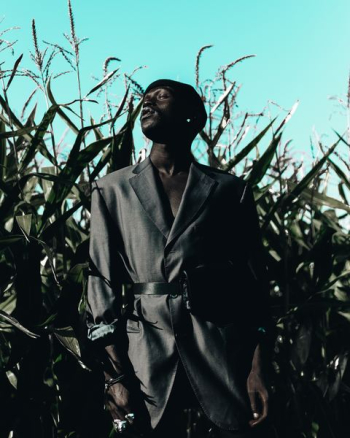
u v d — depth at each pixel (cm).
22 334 180
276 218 246
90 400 185
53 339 187
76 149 196
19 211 213
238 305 156
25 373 181
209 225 157
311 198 254
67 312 179
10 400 181
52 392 185
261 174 227
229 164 228
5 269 197
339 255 255
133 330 155
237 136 247
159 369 149
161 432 150
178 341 150
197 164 169
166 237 154
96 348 156
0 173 218
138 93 209
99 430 186
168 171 163
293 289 248
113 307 154
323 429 222
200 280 151
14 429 186
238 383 150
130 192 160
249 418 149
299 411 220
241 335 154
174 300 152
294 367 227
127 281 164
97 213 161
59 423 185
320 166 236
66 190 196
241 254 164
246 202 166
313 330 235
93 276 158
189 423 212
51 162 211
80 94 209
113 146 202
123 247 160
